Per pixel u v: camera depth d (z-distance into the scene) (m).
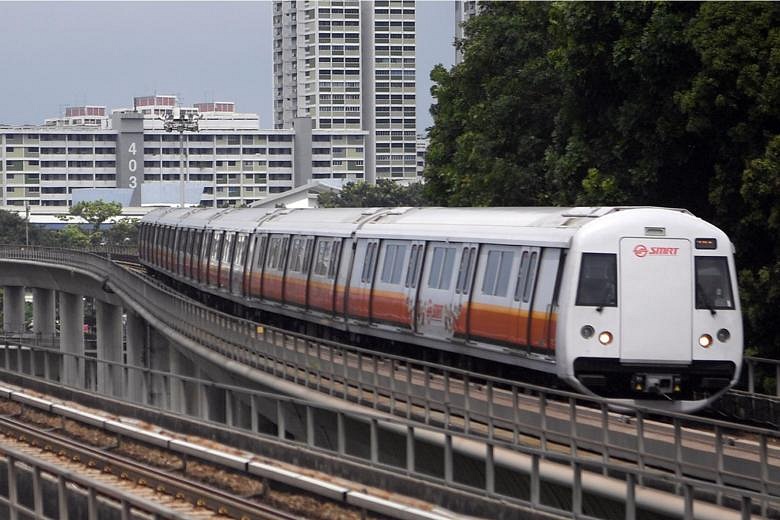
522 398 59.88
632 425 53.81
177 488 53.38
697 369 61.78
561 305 62.12
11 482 47.03
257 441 59.59
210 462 57.69
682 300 61.66
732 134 77.75
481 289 72.00
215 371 108.69
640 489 44.25
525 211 72.00
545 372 67.19
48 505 47.88
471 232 74.44
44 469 44.34
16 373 92.38
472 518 41.94
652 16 80.81
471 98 125.69
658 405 62.03
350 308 93.06
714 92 77.94
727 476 45.28
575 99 91.50
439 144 134.38
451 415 65.38
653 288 61.53
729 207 80.75
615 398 61.94
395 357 68.31
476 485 58.34
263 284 116.00
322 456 53.75
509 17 122.00
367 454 71.00
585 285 61.47
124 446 66.12
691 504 37.06
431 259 79.75
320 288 99.50
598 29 85.19
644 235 61.66
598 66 86.88
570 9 85.88
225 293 131.75
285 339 86.88
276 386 85.12
